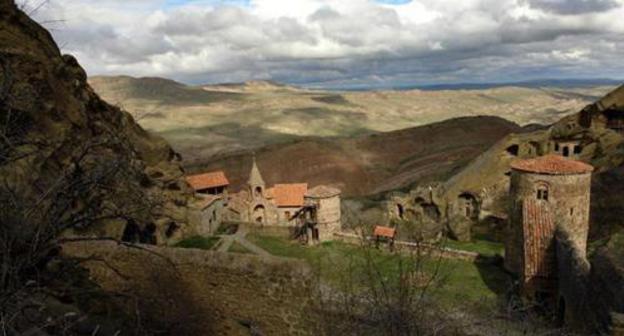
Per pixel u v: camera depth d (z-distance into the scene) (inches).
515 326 599.5
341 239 1802.4
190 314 523.2
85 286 508.4
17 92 435.2
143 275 545.6
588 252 1412.4
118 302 535.8
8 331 297.3
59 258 462.6
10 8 1177.4
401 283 398.6
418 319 390.6
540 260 1214.3
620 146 1940.2
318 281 477.1
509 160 2237.9
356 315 415.8
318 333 458.6
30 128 716.0
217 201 2101.4
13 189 376.8
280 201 2301.9
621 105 2085.4
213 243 1845.5
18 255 356.2
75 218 445.1
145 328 484.7
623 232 1058.1
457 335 477.7
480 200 2137.1
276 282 482.6
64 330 332.2
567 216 1370.6
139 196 478.0
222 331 518.9
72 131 1131.3
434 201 2186.3
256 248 1797.5
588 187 1386.6
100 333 444.1
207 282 516.7
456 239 1955.0
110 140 504.4
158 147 1889.8
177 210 1860.2
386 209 2412.6
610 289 764.0
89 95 1413.6
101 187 435.8
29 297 332.5
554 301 1191.6
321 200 1809.8
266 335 497.4
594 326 822.5
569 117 2267.5
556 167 1363.2
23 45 1151.0
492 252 1740.9
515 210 1416.1
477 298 1119.6
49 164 743.1
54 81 1188.5
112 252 559.8
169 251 533.3
